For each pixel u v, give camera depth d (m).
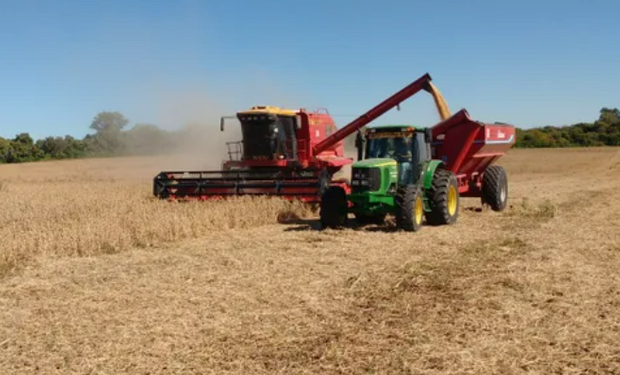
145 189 22.64
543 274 8.06
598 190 22.08
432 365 5.05
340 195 12.44
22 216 14.02
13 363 5.26
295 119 18.83
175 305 6.85
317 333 5.86
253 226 13.08
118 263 9.16
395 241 10.75
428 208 12.78
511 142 16.47
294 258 9.31
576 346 5.44
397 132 12.58
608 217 13.78
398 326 6.03
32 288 7.72
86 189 23.19
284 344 5.59
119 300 7.08
